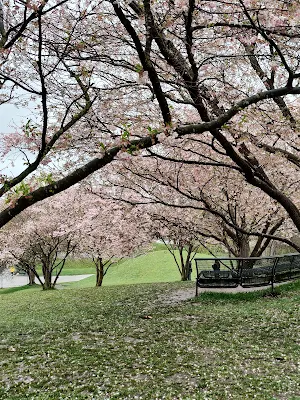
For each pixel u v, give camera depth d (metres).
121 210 15.52
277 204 13.21
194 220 15.37
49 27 5.84
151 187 12.50
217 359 6.68
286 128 7.52
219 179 12.52
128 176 11.66
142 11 5.05
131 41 6.37
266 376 5.73
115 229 18.02
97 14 5.45
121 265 37.44
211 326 9.13
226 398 4.95
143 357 7.04
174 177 12.22
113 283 31.30
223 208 14.30
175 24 6.00
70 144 7.40
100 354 7.38
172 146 7.33
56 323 11.06
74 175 4.33
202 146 10.30
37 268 46.50
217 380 5.68
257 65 7.82
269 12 5.11
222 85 7.39
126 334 8.90
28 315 13.07
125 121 7.28
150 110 8.09
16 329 10.64
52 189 4.20
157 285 19.30
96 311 12.61
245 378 5.69
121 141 4.47
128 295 16.14
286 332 8.13
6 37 4.48
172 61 5.86
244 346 7.39
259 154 10.21
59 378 6.20
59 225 22.25
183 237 17.06
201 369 6.20
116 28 6.28
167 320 10.19
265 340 7.71
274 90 5.20
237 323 9.27
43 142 4.25
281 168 11.30
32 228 23.00
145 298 14.89
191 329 8.92
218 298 12.99
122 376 6.10
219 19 5.88
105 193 12.10
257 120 7.26
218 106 7.47
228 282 12.66
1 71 5.22
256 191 14.03
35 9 3.92
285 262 13.32
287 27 5.66
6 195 4.30
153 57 6.32
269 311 10.24
